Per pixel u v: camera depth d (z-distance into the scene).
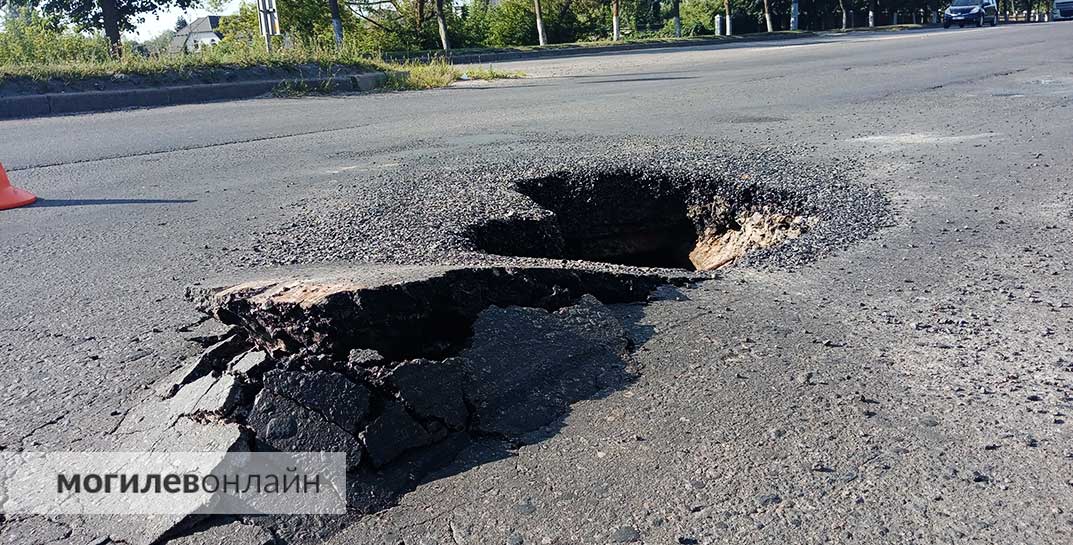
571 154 6.59
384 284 2.68
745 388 2.74
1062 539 1.94
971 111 8.71
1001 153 6.38
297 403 2.36
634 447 2.40
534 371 2.72
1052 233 4.39
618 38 37.53
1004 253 4.11
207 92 13.26
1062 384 2.71
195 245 4.54
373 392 2.41
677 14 40.03
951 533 1.97
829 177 5.61
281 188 5.93
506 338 2.80
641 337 3.17
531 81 15.32
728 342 3.12
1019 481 2.16
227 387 2.46
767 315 3.39
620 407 2.63
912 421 2.49
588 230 5.86
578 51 29.33
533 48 29.42
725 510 2.08
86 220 5.26
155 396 2.72
